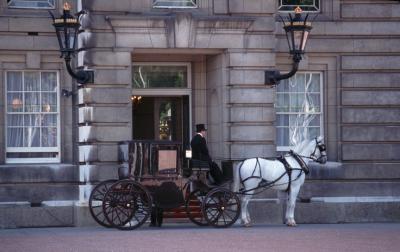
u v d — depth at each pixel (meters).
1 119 29.84
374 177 31.98
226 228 27.94
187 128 32.25
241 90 30.14
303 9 32.06
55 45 30.11
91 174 28.92
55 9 30.27
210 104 31.81
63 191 29.88
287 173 28.59
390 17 32.16
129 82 29.30
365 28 32.03
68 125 30.33
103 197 27.41
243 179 28.28
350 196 31.83
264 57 30.27
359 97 32.00
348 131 31.94
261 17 30.27
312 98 32.38
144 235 25.39
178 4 30.23
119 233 26.09
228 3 30.11
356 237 25.34
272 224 30.02
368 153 31.98
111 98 29.14
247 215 28.52
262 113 30.28
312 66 32.03
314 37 31.83
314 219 31.27
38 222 29.36
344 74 31.98
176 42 29.50
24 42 29.86
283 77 29.95
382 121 32.09
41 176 29.70
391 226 29.61
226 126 30.17
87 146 29.03
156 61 31.84
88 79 28.88
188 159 31.02
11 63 30.02
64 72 30.25
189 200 28.30
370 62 32.06
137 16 29.05
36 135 30.42
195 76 32.09
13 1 30.14
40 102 30.45
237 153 30.08
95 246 22.67
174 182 27.77
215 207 27.91
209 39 29.81
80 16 29.36
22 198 29.56
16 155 30.28
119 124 29.22
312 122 32.34
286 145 32.16
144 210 27.41
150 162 27.64
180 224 29.50
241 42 30.06
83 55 29.05
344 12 31.98
